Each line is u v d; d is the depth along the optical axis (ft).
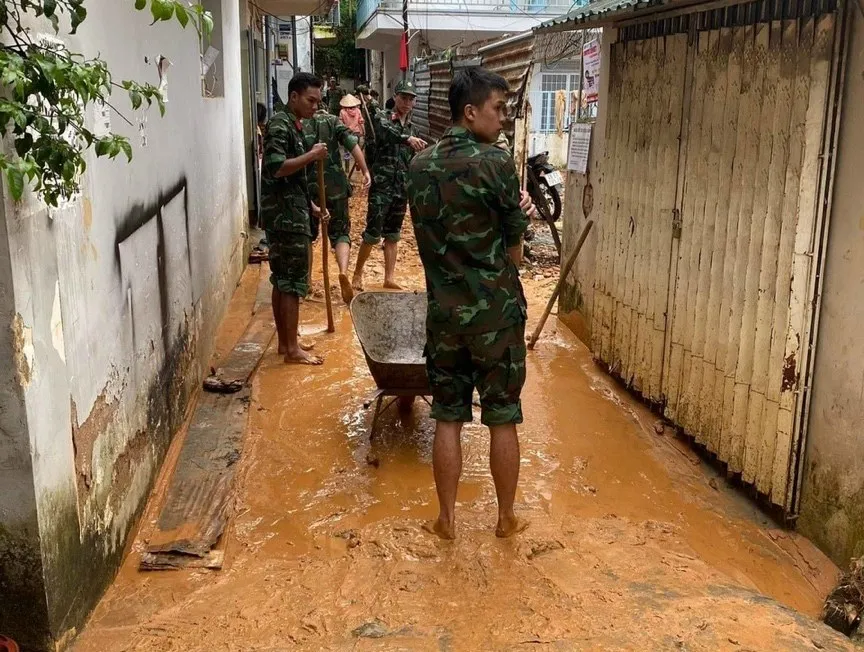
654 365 17.11
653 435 16.49
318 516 12.89
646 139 17.21
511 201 10.87
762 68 13.10
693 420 15.58
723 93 14.25
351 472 14.38
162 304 13.92
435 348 11.43
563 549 11.64
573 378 19.57
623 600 10.11
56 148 7.35
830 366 12.16
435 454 11.69
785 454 12.89
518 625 9.55
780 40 12.66
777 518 13.35
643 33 17.63
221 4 24.88
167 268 14.43
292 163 18.17
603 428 16.71
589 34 23.61
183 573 10.93
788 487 12.93
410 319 16.99
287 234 18.93
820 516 12.43
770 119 12.95
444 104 56.24
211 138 21.67
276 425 16.35
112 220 10.68
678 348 16.10
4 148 7.32
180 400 15.52
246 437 15.61
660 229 16.62
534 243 34.42
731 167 14.10
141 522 12.08
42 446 8.12
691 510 13.64
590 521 12.66
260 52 51.26
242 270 29.55
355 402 17.51
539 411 17.46
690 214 15.47
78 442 9.22
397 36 75.87
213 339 20.56
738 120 13.82
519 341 11.36
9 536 8.05
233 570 11.13
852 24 11.48
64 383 8.72
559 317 24.31
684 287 15.76
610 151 19.21
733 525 13.23
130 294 11.64
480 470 14.56
